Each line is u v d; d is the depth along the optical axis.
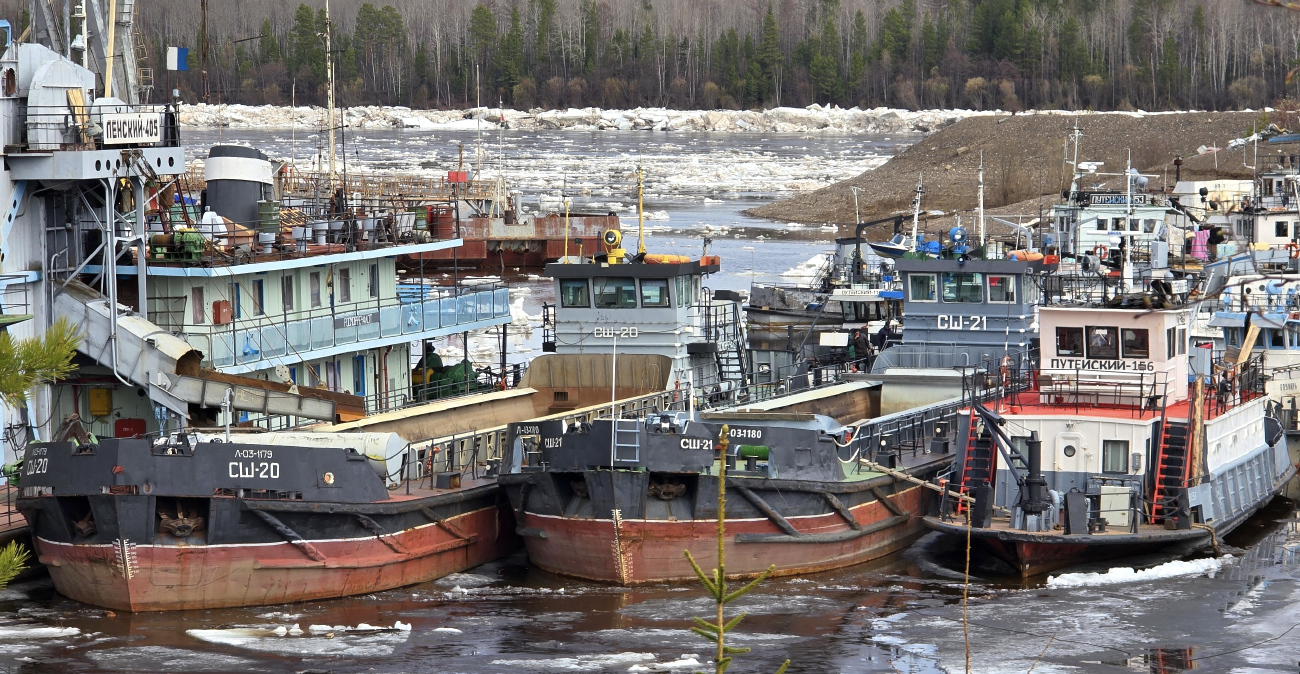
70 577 55.41
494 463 65.44
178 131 71.25
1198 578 60.62
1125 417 63.75
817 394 75.50
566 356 77.06
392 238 80.69
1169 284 67.81
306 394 66.00
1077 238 113.25
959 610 56.22
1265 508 75.19
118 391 67.25
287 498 55.00
